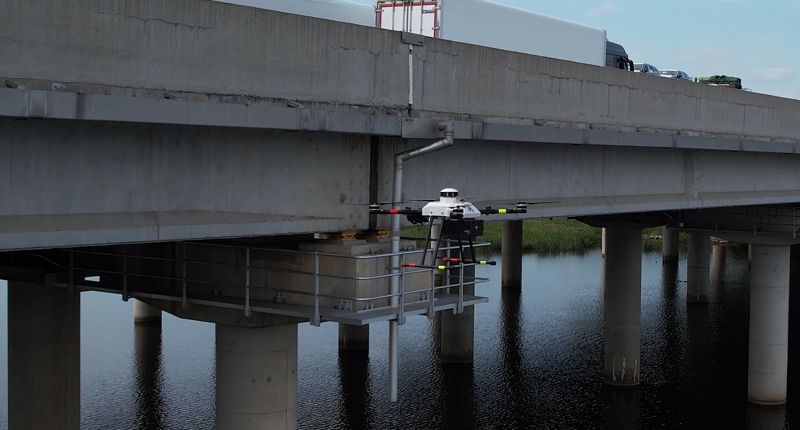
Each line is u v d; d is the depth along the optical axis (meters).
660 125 23.11
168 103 11.57
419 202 16.64
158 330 40.53
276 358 16.08
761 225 31.34
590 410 30.06
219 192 13.42
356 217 15.57
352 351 37.16
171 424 27.62
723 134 25.95
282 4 19.75
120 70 11.84
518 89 18.33
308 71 14.13
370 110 15.20
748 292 52.94
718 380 34.03
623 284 32.47
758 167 28.73
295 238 15.99
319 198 14.92
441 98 16.55
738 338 40.84
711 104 25.28
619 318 32.59
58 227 11.48
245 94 13.25
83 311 44.47
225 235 13.30
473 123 16.19
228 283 15.73
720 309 47.69
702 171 25.81
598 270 59.62
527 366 35.34
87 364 34.34
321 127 13.54
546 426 28.30
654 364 36.16
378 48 15.27
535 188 19.70
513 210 15.99
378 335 40.38
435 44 16.33
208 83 12.80
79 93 10.80
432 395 31.36
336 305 14.67
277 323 15.57
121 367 34.03
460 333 35.34
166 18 12.28
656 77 22.84
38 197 11.39
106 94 11.67
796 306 50.31
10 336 20.95
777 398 31.36
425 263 16.02
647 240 75.94
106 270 17.31
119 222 12.16
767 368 31.30
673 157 24.61
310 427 27.66
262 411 16.02
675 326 43.41
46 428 20.95
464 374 34.12
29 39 10.98
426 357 36.53
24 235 11.05
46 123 11.40
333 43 14.49
